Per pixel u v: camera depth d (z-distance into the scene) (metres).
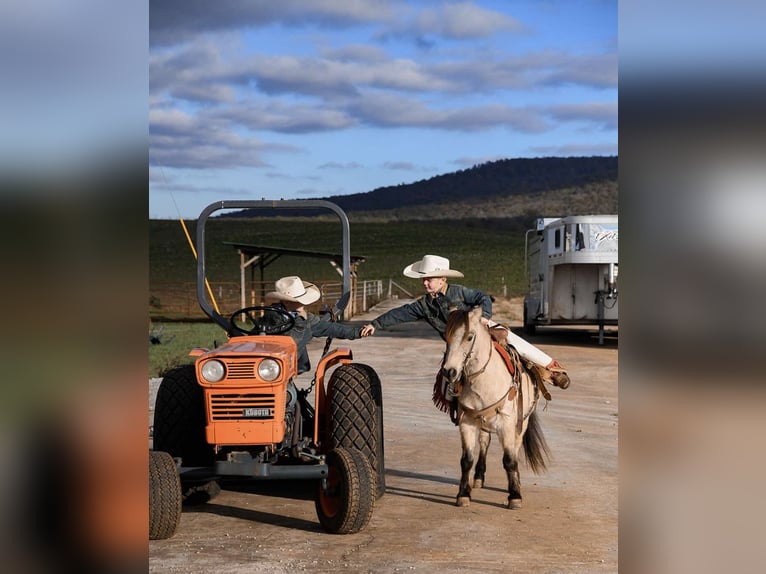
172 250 80.06
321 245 94.19
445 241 103.19
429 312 7.41
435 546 5.64
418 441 10.34
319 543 5.71
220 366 5.70
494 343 7.07
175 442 6.51
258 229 110.31
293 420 6.26
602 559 5.33
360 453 6.06
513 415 6.93
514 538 5.89
